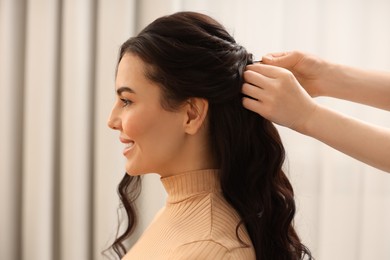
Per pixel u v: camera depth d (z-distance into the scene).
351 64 1.70
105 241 1.61
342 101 1.69
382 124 1.70
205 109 0.74
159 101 0.73
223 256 0.67
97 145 1.62
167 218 0.79
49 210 1.64
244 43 1.68
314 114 0.75
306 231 1.71
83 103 1.62
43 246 1.62
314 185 1.73
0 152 1.61
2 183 1.62
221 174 0.77
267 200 0.82
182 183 0.79
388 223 1.73
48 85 1.60
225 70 0.73
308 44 1.71
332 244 1.71
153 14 1.62
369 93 0.94
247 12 1.68
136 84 0.73
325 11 1.70
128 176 1.09
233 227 0.74
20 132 1.68
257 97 0.74
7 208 1.64
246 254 0.72
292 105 0.74
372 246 1.72
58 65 1.66
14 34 1.63
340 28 1.69
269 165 0.82
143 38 0.74
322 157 1.71
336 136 0.76
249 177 0.80
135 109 0.74
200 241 0.68
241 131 0.78
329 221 1.70
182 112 0.74
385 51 1.71
